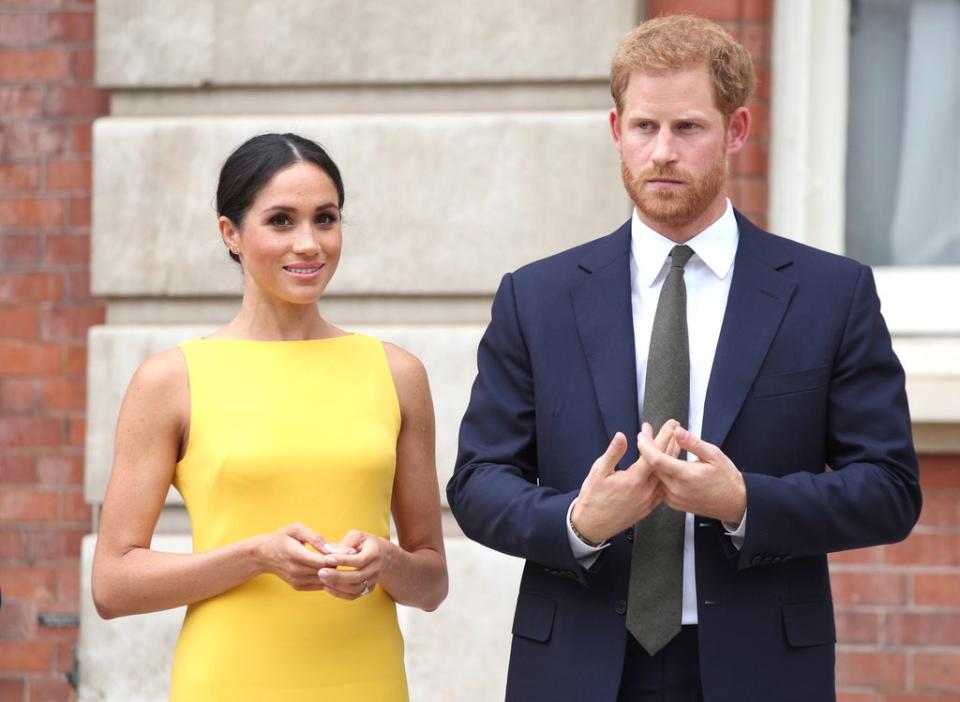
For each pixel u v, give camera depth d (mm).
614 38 17406
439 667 17078
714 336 10984
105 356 17719
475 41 17578
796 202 17578
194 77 17938
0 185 18625
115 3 18047
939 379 16625
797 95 17578
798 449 10727
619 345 10984
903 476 10719
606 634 10617
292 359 11453
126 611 11023
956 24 17891
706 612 10477
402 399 11820
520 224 17391
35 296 18562
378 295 17656
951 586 16844
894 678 16969
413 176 17547
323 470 11094
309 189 11148
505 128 17438
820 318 10914
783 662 10562
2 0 18656
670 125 10539
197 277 17781
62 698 18359
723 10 17422
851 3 17922
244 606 10945
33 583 18438
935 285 17547
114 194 17891
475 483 11047
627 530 10688
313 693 10930
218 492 10984
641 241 11234
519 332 11406
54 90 18562
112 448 17656
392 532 17797
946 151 17891
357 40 17750
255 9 17891
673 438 9969
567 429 10992
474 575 17047
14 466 18516
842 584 17078
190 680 10922
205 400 11133
